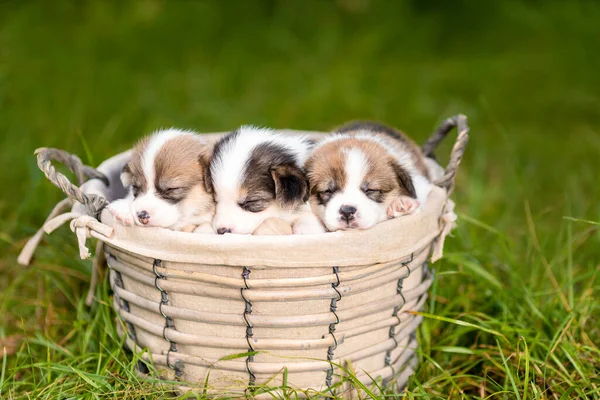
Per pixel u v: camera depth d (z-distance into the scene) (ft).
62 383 4.09
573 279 4.40
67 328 4.38
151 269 3.84
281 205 4.04
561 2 8.57
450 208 4.08
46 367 4.07
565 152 5.92
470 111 6.48
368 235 3.79
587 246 4.79
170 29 7.88
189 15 8.06
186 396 3.89
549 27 8.27
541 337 4.24
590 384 4.01
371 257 3.81
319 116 6.28
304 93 6.68
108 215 3.89
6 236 4.74
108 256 4.00
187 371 3.96
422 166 4.35
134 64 7.22
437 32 8.23
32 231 4.73
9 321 4.44
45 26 7.74
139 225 3.84
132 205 3.99
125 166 4.15
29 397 3.96
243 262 3.75
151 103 6.28
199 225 4.13
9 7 7.98
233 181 4.07
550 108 6.76
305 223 4.07
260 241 3.74
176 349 3.94
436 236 4.01
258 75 7.17
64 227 4.69
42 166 3.92
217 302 3.84
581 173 5.65
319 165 4.15
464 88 7.07
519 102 6.85
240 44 7.77
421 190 4.14
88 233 3.88
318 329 3.87
